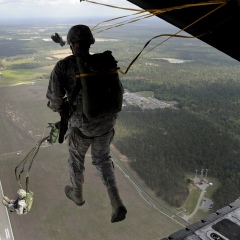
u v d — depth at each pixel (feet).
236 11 7.95
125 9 9.07
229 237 12.69
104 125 9.37
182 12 8.50
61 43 10.18
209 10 8.22
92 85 8.41
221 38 8.56
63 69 8.80
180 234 12.89
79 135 9.62
